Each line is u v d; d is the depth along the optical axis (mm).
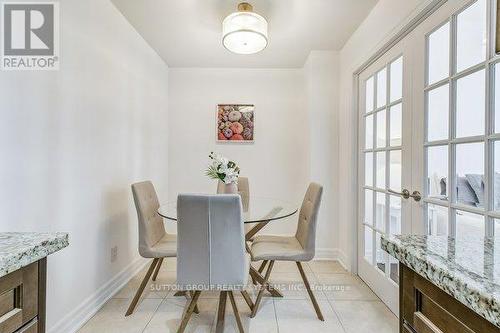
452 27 1404
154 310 1954
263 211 2143
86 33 1833
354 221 2623
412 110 1742
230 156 3510
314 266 2803
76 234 1740
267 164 3514
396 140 1961
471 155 1302
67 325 1649
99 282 1991
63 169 1630
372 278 2279
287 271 2672
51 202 1540
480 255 675
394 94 1988
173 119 3504
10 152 1312
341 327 1773
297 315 1904
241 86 3500
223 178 2150
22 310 726
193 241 1473
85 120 1831
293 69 3494
